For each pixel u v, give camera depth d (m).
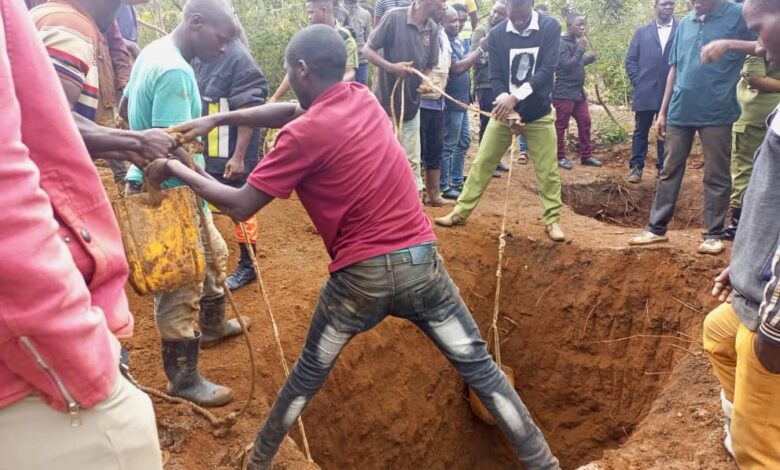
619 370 5.52
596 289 5.61
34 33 1.36
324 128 2.53
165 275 2.61
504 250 5.96
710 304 5.01
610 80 10.64
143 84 3.03
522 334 5.90
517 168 8.21
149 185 2.62
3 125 1.16
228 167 4.16
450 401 5.54
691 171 8.32
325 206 2.65
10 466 1.36
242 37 4.62
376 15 7.09
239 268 4.70
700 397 3.76
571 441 5.73
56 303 1.22
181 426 3.18
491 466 6.02
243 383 3.62
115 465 1.46
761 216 2.43
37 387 1.31
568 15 8.12
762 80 4.74
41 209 1.21
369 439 4.66
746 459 2.80
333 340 2.80
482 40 7.07
